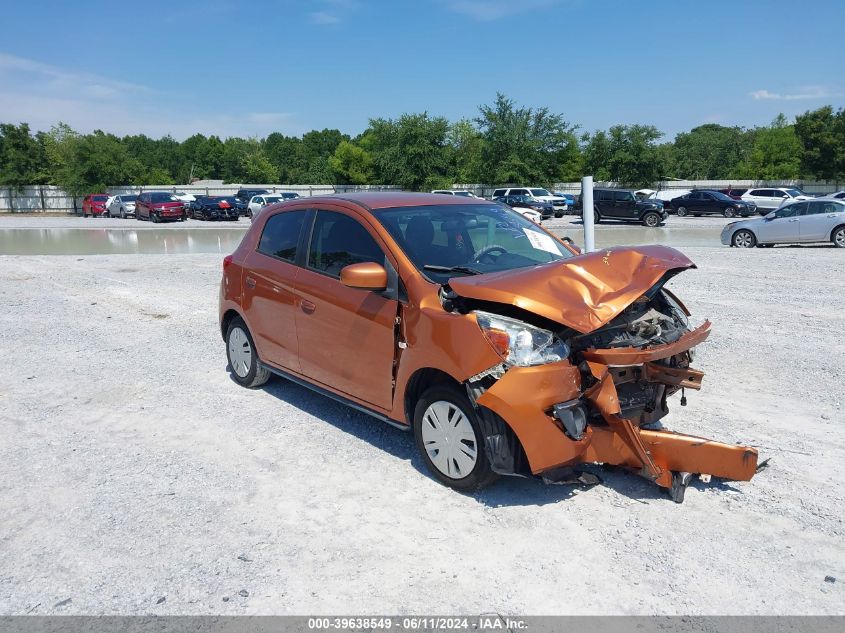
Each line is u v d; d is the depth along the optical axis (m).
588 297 3.70
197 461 4.71
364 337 4.59
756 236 20.28
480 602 3.11
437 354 3.98
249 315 5.93
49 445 5.04
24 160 57.62
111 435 5.23
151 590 3.24
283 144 105.06
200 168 121.31
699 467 3.92
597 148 57.00
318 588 3.23
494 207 5.48
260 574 3.35
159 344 8.22
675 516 3.83
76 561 3.50
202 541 3.67
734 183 57.28
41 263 16.75
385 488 4.24
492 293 3.69
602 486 4.21
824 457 4.57
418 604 3.10
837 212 19.12
